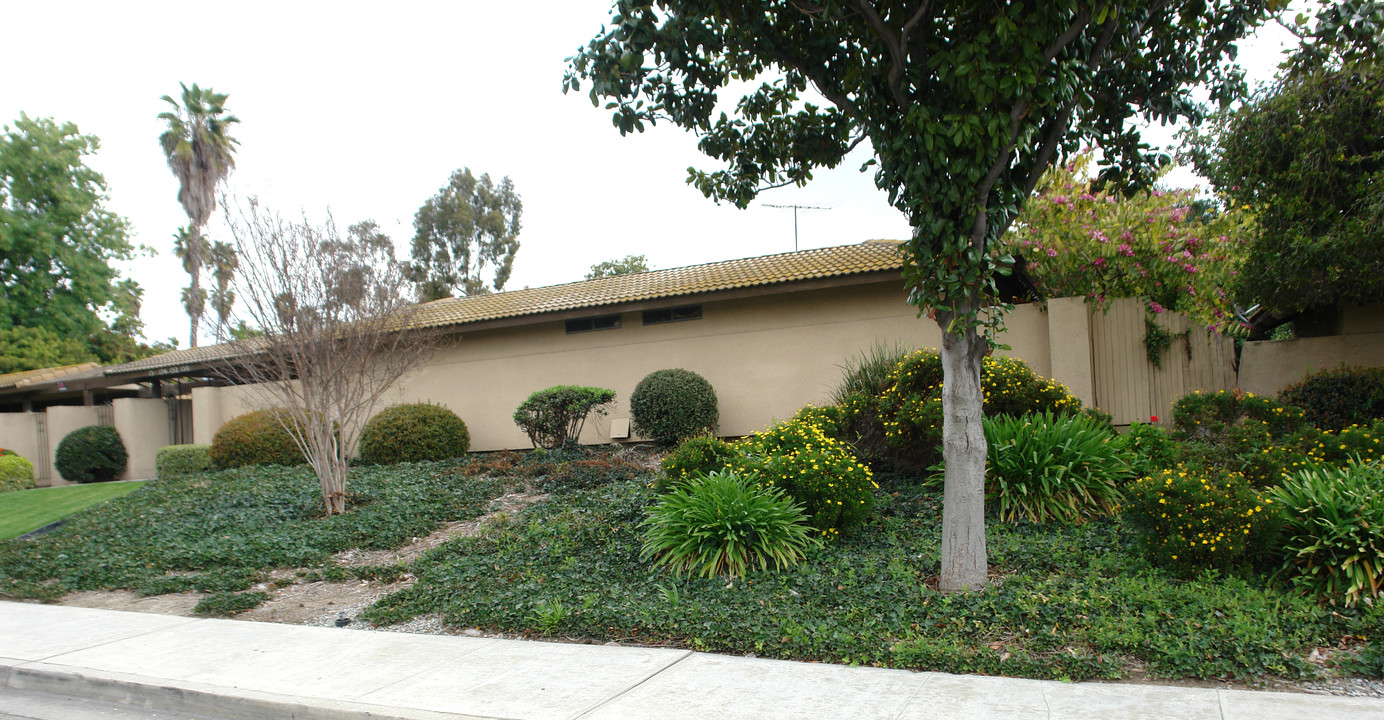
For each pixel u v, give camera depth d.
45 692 5.97
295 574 9.00
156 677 5.75
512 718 4.64
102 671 5.95
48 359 31.73
